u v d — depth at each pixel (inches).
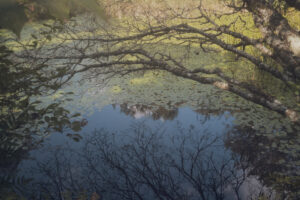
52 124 110.1
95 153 128.6
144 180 111.7
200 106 173.9
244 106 170.9
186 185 108.7
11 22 18.8
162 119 159.2
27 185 107.6
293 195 100.7
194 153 128.0
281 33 116.0
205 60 239.5
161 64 134.3
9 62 92.0
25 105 108.5
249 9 127.1
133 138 141.2
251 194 102.3
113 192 105.1
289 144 132.2
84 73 210.7
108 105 175.9
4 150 116.6
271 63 192.1
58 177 112.7
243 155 126.1
